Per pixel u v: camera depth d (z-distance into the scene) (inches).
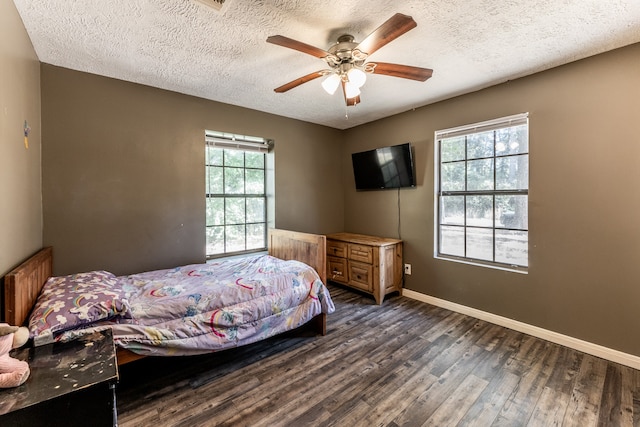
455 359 86.4
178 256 115.6
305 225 157.2
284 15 66.8
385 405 67.4
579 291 90.9
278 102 126.7
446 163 127.9
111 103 100.3
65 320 56.6
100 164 98.6
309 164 158.4
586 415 63.7
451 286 124.6
